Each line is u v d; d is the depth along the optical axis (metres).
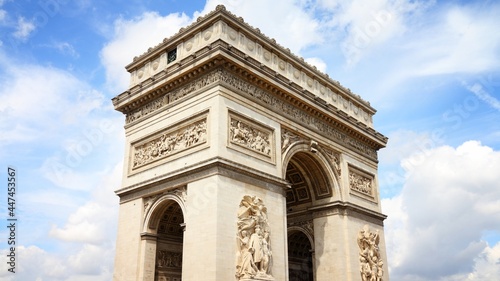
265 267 56.81
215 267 52.59
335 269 72.88
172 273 66.00
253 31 67.44
